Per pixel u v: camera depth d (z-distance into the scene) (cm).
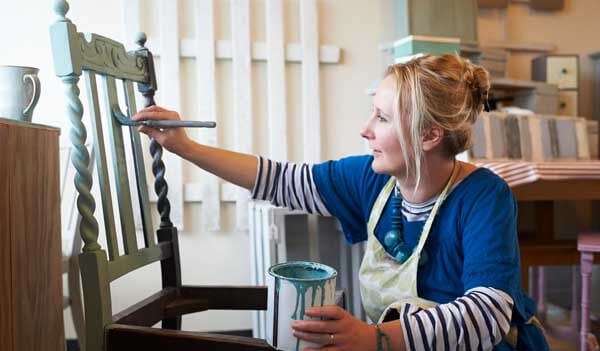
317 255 193
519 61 216
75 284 151
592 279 215
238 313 192
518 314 80
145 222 97
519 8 216
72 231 153
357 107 200
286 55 192
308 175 100
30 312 80
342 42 198
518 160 181
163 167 104
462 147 84
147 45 180
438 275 84
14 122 75
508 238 78
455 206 84
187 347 71
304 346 61
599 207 222
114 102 91
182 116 185
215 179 187
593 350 156
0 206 71
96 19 179
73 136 78
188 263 188
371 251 92
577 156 192
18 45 175
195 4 183
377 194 96
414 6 186
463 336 67
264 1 191
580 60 221
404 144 80
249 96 188
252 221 179
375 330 64
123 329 74
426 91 78
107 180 84
